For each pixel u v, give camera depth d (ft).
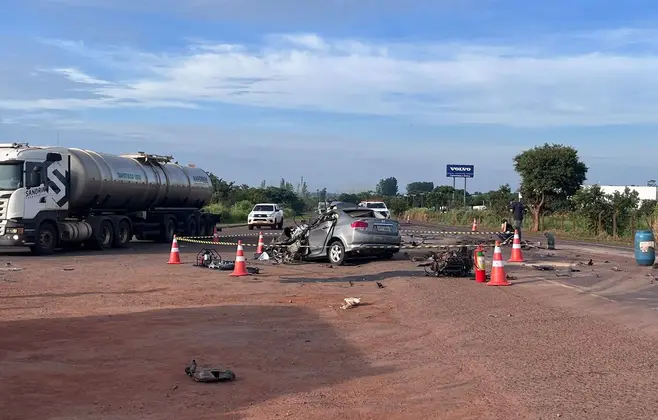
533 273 56.03
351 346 30.09
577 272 56.80
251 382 24.56
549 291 45.24
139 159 96.84
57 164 78.18
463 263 53.57
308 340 31.24
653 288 46.60
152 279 52.90
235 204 242.37
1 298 42.63
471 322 34.68
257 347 29.81
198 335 31.99
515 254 65.87
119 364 26.78
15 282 50.49
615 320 34.88
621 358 26.99
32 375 25.02
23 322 34.60
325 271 58.85
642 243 62.28
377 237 64.18
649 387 23.13
